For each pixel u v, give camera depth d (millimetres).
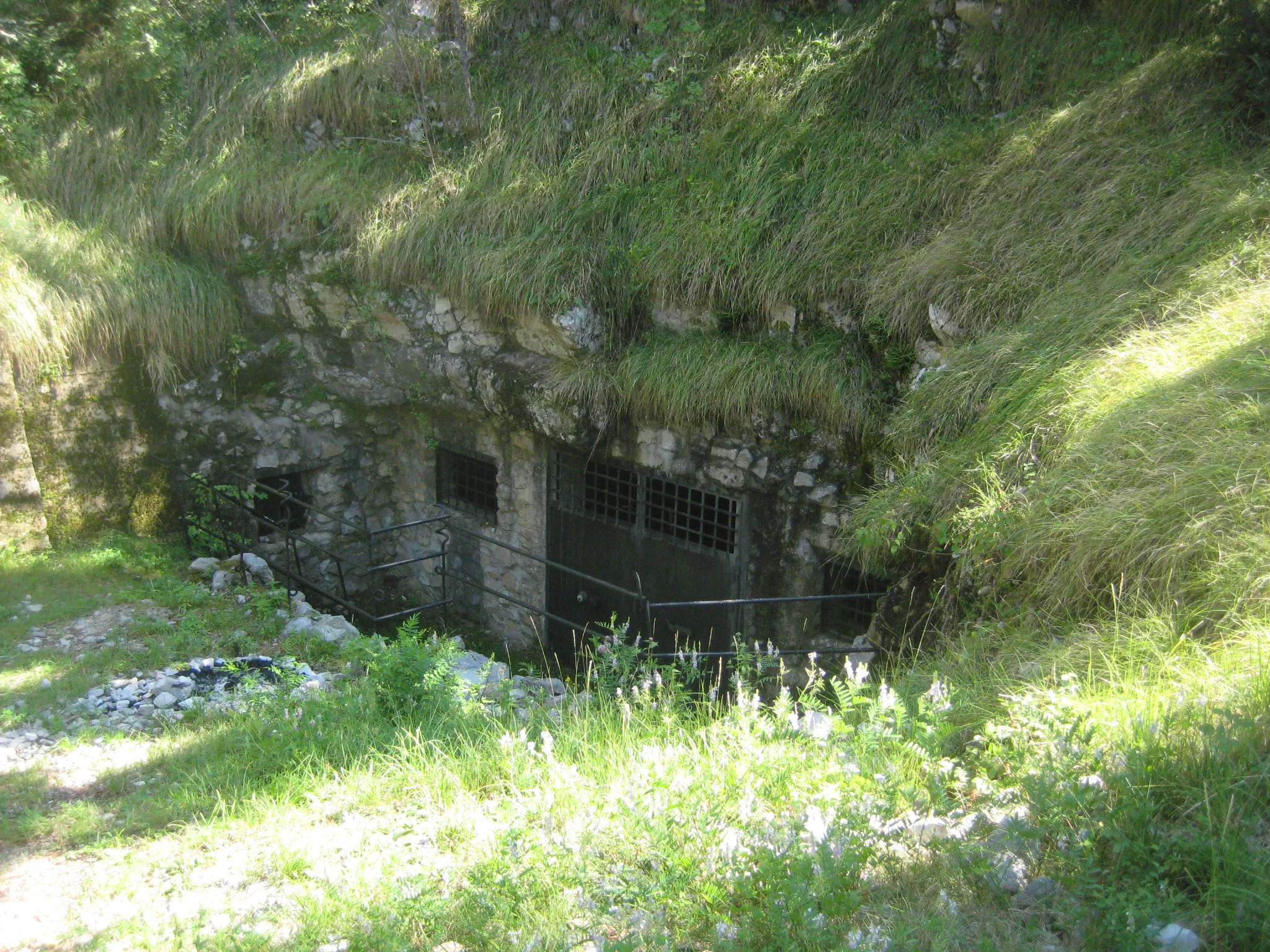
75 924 3633
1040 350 5605
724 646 7887
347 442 9852
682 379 7457
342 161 9391
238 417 9469
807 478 7055
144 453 9039
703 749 4227
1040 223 6410
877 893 2893
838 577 7219
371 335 9180
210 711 5742
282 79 9820
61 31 10367
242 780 4730
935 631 5105
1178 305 5305
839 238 7152
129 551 8578
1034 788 2969
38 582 7688
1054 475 4797
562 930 3014
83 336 8609
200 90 10211
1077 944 2580
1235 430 4320
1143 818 2781
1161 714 3289
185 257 9570
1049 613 4453
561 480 8703
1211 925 2482
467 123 9273
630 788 3705
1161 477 4363
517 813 3783
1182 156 6258
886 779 3350
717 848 3193
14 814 4637
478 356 8641
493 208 8562
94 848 4207
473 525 9523
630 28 9438
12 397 8219
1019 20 7492
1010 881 2816
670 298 7797
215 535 9266
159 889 3857
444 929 3154
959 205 6879
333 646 6824
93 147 9875
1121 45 7082
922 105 7727
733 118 8273
